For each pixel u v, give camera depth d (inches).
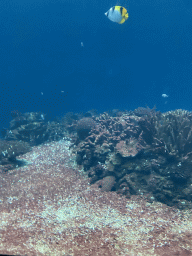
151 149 288.7
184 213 211.6
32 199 255.4
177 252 146.6
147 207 230.7
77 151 388.5
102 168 317.7
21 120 627.2
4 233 165.0
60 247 153.6
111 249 154.1
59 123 687.1
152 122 303.0
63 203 246.8
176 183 248.2
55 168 378.0
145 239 168.7
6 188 294.7
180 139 273.4
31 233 170.9
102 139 389.1
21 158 453.4
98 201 251.6
